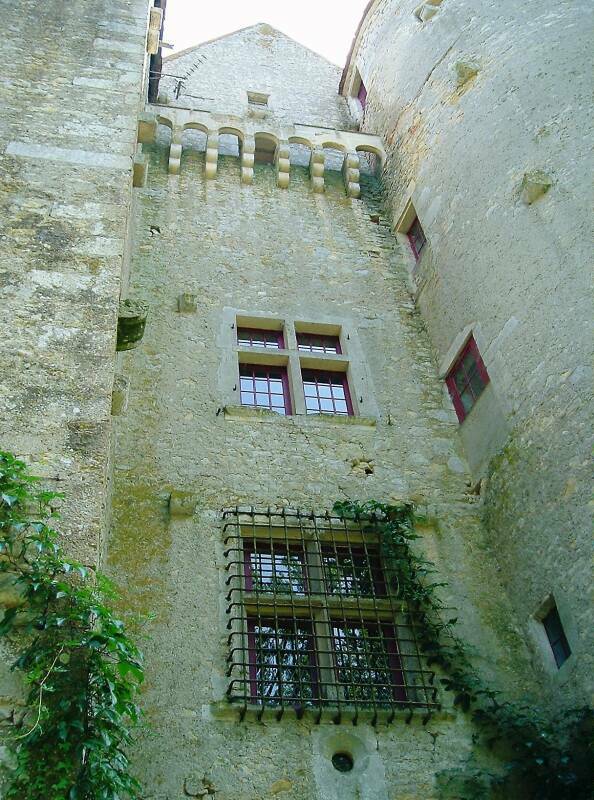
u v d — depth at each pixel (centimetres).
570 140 752
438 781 545
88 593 393
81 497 440
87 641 377
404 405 833
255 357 852
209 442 745
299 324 902
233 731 545
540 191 752
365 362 873
